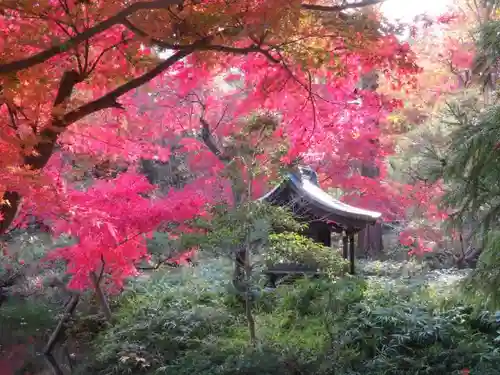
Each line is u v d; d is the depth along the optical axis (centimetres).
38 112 328
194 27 323
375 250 1155
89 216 481
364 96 509
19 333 787
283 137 550
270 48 375
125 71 359
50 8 295
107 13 306
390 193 853
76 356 713
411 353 559
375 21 352
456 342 561
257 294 659
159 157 571
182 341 647
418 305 627
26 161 341
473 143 427
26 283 880
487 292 452
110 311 771
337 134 584
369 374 526
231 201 685
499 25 459
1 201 331
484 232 470
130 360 613
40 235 866
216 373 551
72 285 691
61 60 349
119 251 601
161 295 784
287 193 704
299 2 318
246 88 634
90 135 465
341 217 699
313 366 545
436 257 941
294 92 452
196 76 474
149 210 573
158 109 682
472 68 561
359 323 607
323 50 381
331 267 597
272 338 624
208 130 731
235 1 319
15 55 306
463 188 462
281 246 581
